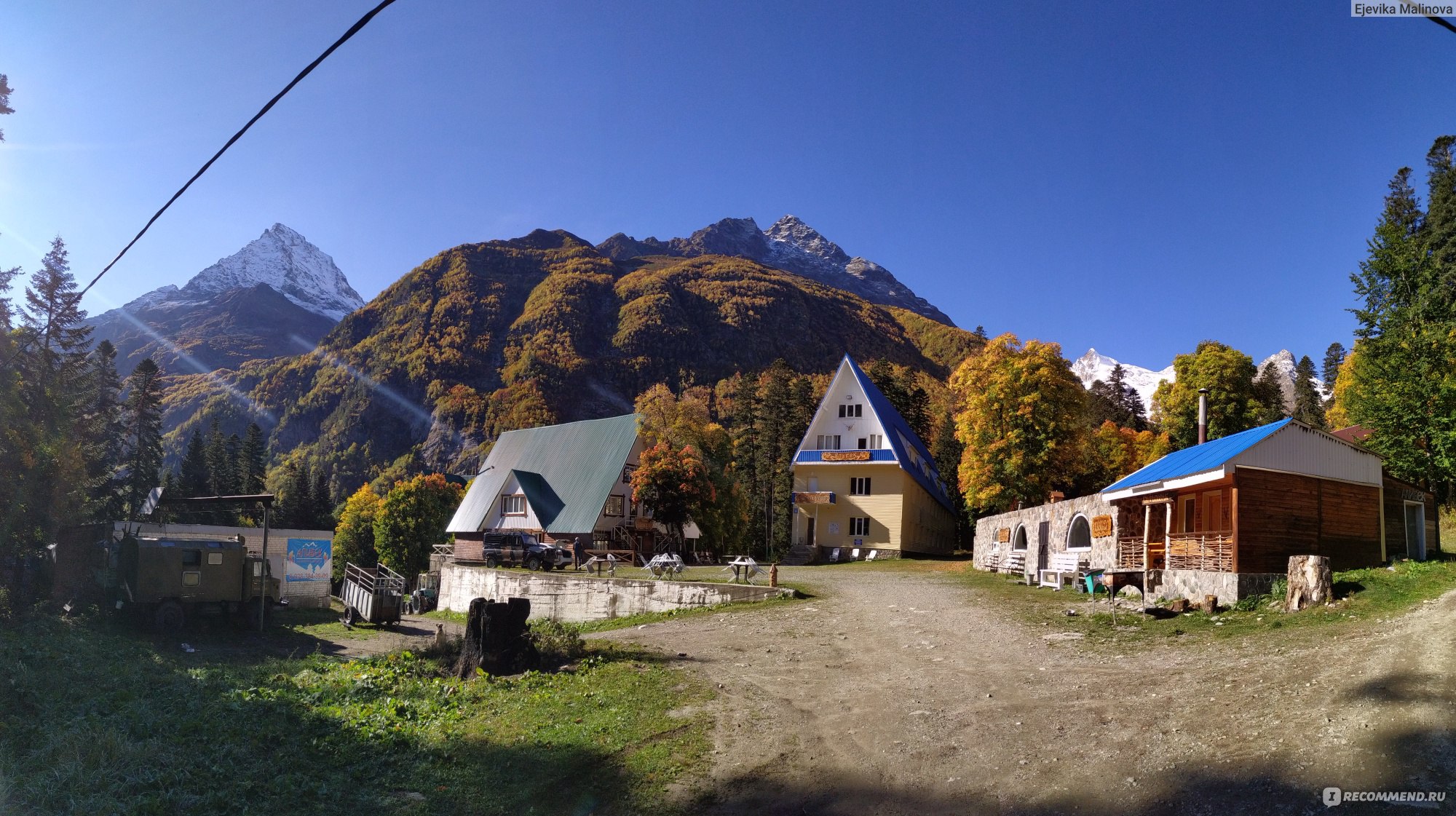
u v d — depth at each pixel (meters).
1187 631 15.38
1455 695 8.09
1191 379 61.38
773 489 71.62
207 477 84.81
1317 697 8.99
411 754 10.79
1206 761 7.98
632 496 54.12
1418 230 47.22
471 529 57.22
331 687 14.77
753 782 9.17
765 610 22.73
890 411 60.31
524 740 11.15
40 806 8.28
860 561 48.22
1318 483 19.53
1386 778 6.81
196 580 23.48
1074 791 7.93
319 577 38.97
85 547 23.81
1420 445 28.44
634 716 11.96
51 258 40.53
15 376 23.08
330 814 8.76
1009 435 43.75
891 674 13.52
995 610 20.34
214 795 8.98
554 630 18.34
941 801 8.18
